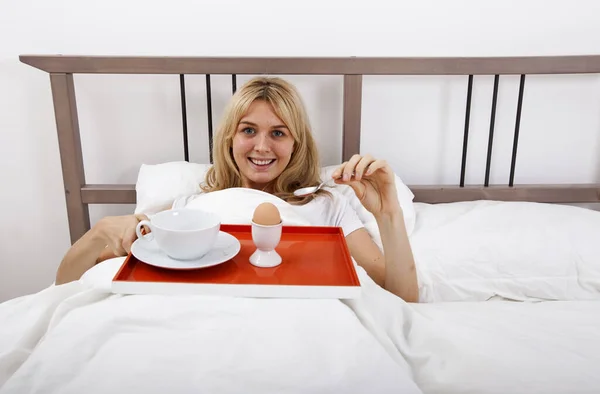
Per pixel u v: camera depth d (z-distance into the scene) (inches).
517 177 64.1
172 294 30.0
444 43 59.4
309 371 25.7
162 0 57.2
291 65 55.4
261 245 32.2
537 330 35.0
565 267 46.3
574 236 47.8
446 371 29.4
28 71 58.5
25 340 30.3
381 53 59.6
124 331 28.2
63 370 25.5
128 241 35.4
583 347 32.4
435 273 46.7
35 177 62.3
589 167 63.6
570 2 58.2
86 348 26.7
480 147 62.9
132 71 54.9
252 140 48.7
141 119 61.0
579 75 60.3
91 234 40.3
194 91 60.2
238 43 59.0
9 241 64.7
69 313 30.4
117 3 57.2
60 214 64.1
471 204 55.7
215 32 58.6
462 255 47.2
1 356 28.5
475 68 56.2
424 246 48.2
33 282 66.9
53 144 61.2
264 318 28.6
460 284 46.6
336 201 50.5
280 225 32.2
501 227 49.4
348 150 58.6
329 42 59.2
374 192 41.3
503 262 46.7
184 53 59.0
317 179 52.7
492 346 31.7
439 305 41.3
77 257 40.8
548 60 56.1
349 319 29.0
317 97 61.2
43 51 58.2
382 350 27.4
